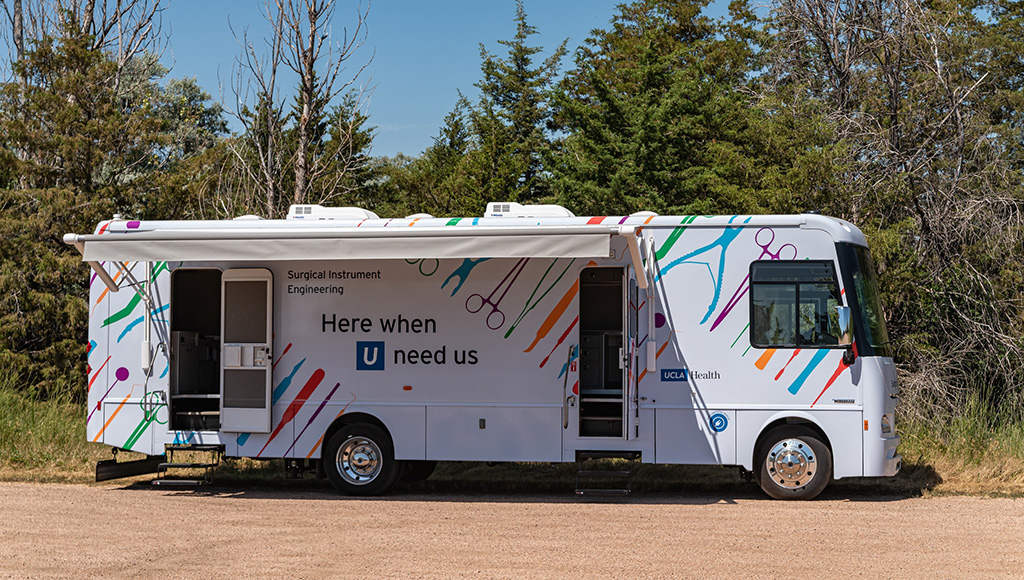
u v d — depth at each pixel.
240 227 11.02
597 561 7.36
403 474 11.76
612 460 13.25
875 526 8.87
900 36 17.84
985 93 22.19
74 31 20.47
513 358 10.52
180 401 11.29
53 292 18.45
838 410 10.12
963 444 12.86
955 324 16.44
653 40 29.33
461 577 6.84
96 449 13.63
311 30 21.81
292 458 10.95
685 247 10.42
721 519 9.26
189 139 32.34
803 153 17.02
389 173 33.09
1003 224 16.55
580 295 10.78
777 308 10.27
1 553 7.64
